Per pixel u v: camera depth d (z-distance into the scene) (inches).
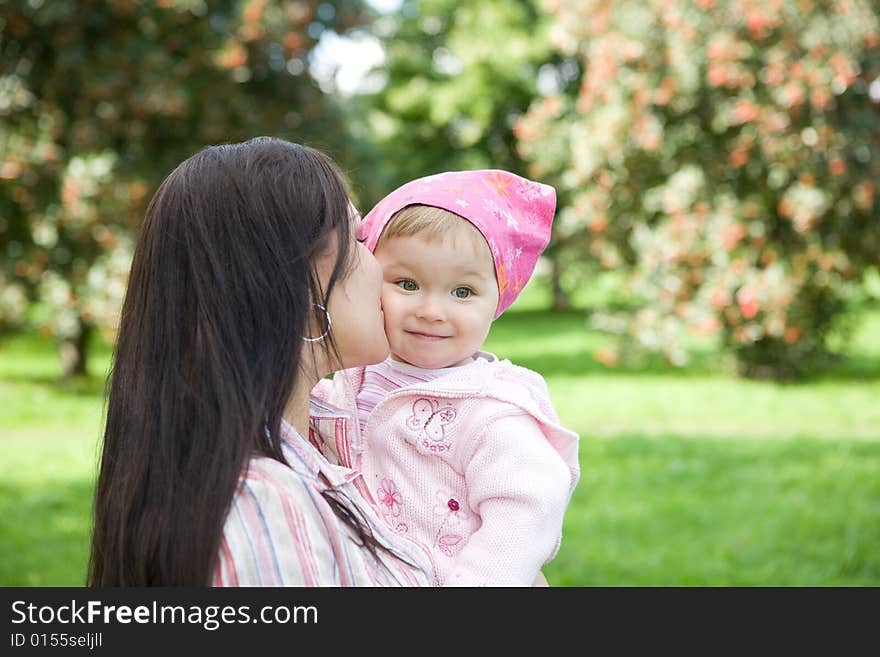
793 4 395.2
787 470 281.6
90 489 269.0
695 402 401.4
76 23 354.3
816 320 450.0
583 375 489.1
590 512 244.7
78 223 448.1
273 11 413.7
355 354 56.1
